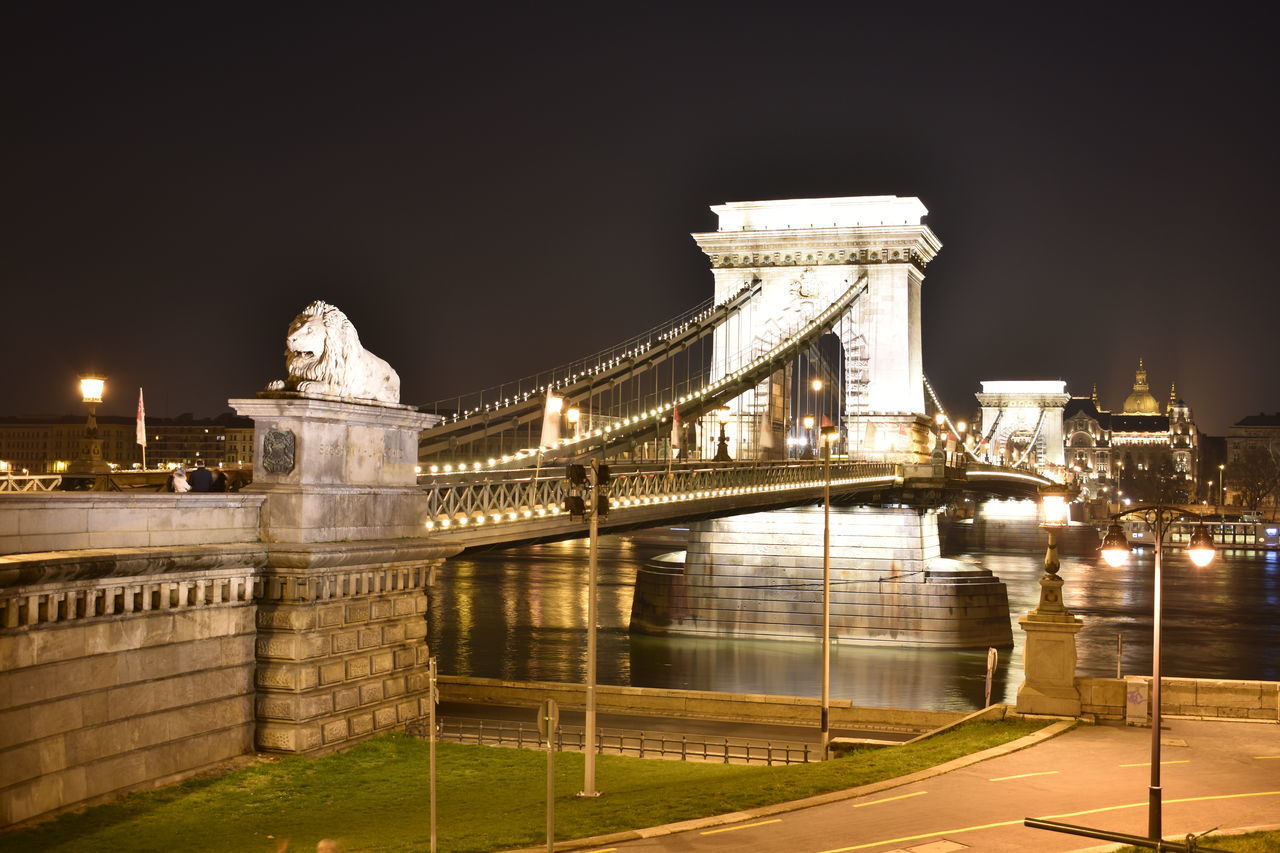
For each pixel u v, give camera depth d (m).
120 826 26.88
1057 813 25.58
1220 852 19.69
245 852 25.53
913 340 108.88
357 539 35.16
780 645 90.94
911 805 26.34
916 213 106.25
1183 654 89.31
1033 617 34.62
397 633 36.69
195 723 30.86
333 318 34.72
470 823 27.58
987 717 34.47
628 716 49.75
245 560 32.06
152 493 30.03
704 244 108.44
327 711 33.59
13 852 24.59
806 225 107.56
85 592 27.45
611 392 85.31
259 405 33.47
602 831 25.05
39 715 26.31
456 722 46.84
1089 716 34.12
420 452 59.88
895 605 92.31
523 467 54.88
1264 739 31.91
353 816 28.89
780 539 95.31
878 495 91.25
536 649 86.50
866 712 48.66
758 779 29.75
